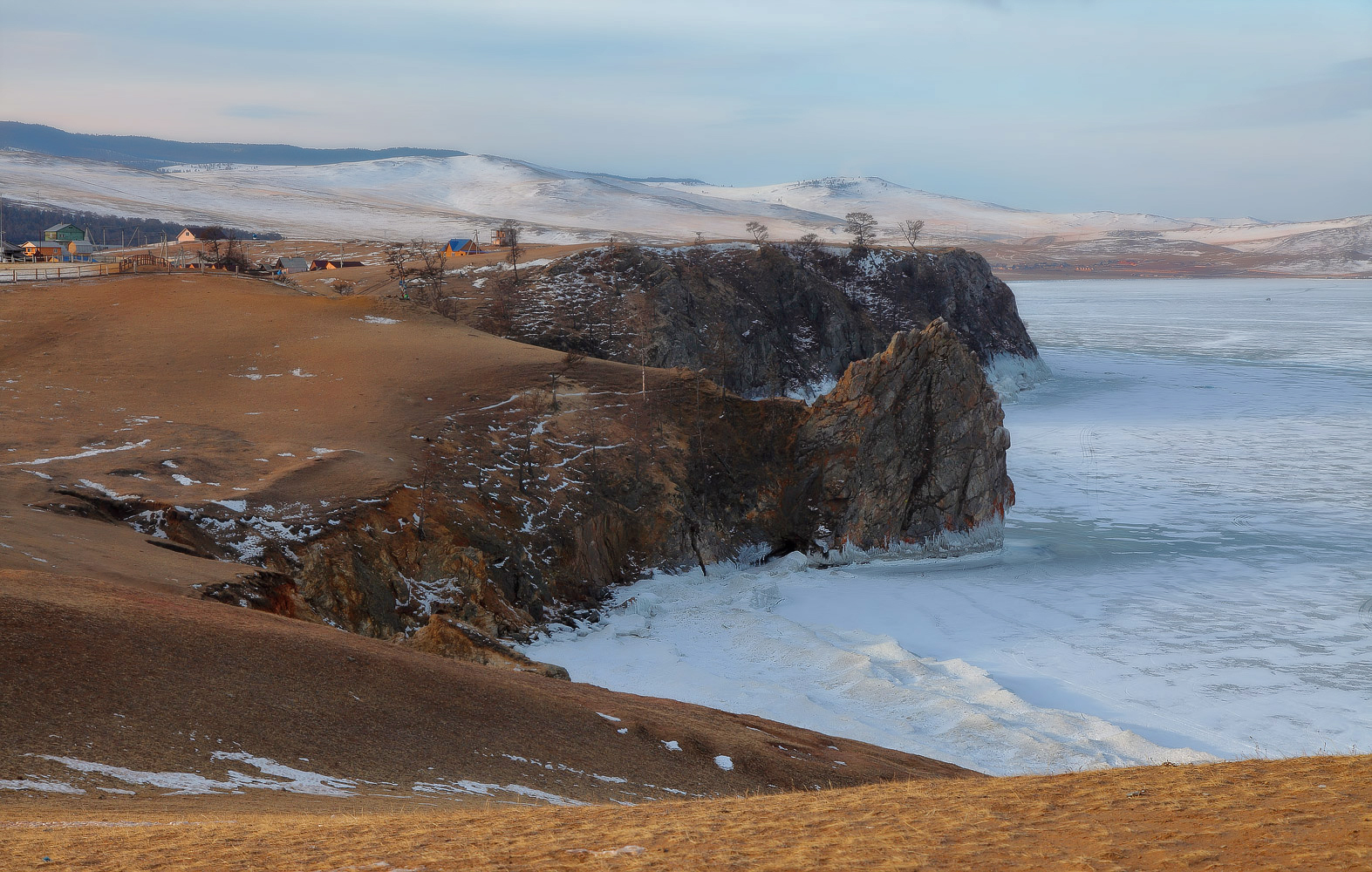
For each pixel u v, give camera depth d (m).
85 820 18.73
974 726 51.69
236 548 57.19
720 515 89.88
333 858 14.77
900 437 93.38
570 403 94.00
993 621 73.00
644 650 63.72
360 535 63.47
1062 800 17.03
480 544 69.81
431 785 27.34
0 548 40.03
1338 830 13.44
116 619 31.44
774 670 61.69
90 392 83.81
